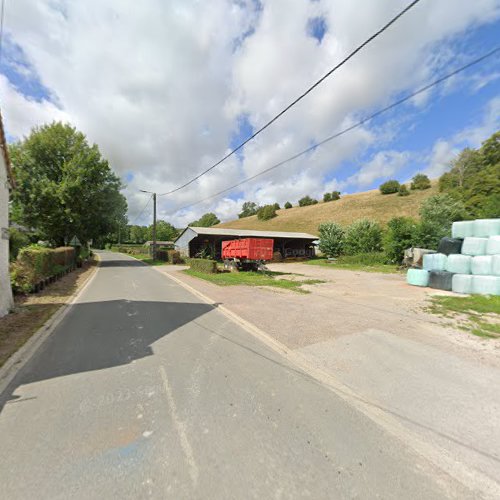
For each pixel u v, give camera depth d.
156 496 1.89
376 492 1.94
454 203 28.92
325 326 5.88
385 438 2.52
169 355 4.43
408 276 12.48
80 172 23.91
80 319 6.58
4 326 5.84
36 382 3.53
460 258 10.69
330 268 22.47
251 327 5.88
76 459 2.22
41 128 24.98
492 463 2.23
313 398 3.19
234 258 17.72
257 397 3.20
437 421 2.77
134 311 7.40
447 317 6.56
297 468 2.15
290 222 62.75
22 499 1.86
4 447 2.35
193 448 2.36
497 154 39.00
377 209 56.25
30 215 23.02
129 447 2.37
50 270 12.86
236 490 1.94
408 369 3.90
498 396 3.22
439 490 1.97
